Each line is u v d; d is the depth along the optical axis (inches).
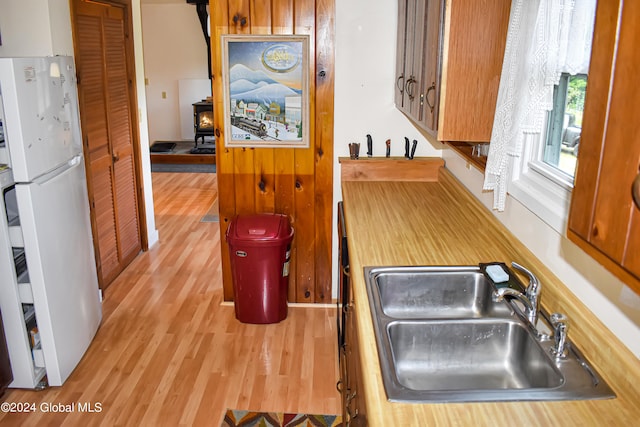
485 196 97.1
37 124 99.7
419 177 128.3
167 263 173.9
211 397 105.7
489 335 61.2
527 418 44.1
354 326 70.3
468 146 101.7
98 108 146.3
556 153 65.1
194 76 360.8
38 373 107.5
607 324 52.4
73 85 117.3
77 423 97.8
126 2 162.7
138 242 180.7
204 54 356.8
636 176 25.5
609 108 29.6
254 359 119.0
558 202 61.7
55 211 105.5
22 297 102.1
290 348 123.6
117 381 110.5
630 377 46.6
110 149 154.3
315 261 140.9
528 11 56.0
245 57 126.2
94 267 127.3
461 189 109.2
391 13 124.3
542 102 56.7
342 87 128.9
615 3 28.9
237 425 97.7
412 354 61.8
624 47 28.0
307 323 135.0
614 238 29.0
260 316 133.3
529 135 69.8
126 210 169.3
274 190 135.6
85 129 137.0
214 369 115.0
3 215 96.8
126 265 170.2
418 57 87.7
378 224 94.3
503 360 61.9
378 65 127.5
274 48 125.3
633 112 27.2
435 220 96.3
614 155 29.0
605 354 50.0
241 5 123.3
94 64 142.9
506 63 60.6
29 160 96.7
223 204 137.2
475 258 78.1
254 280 129.5
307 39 124.3
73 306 113.3
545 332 57.2
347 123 131.2
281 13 123.3
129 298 148.2
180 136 370.0
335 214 137.1
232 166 134.0
